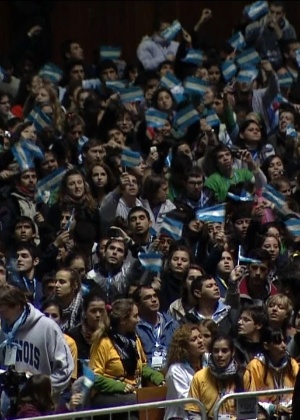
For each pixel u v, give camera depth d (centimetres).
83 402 2609
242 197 3656
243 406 2484
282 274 3212
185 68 4509
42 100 3969
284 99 4266
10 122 3797
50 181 3478
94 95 4097
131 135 3947
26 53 4512
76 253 3136
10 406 2402
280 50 4684
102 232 3419
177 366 2725
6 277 2991
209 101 4169
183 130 3938
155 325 2952
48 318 2550
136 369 2755
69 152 3750
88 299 2838
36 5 4869
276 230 3347
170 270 3148
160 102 4041
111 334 2738
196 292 3006
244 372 2725
